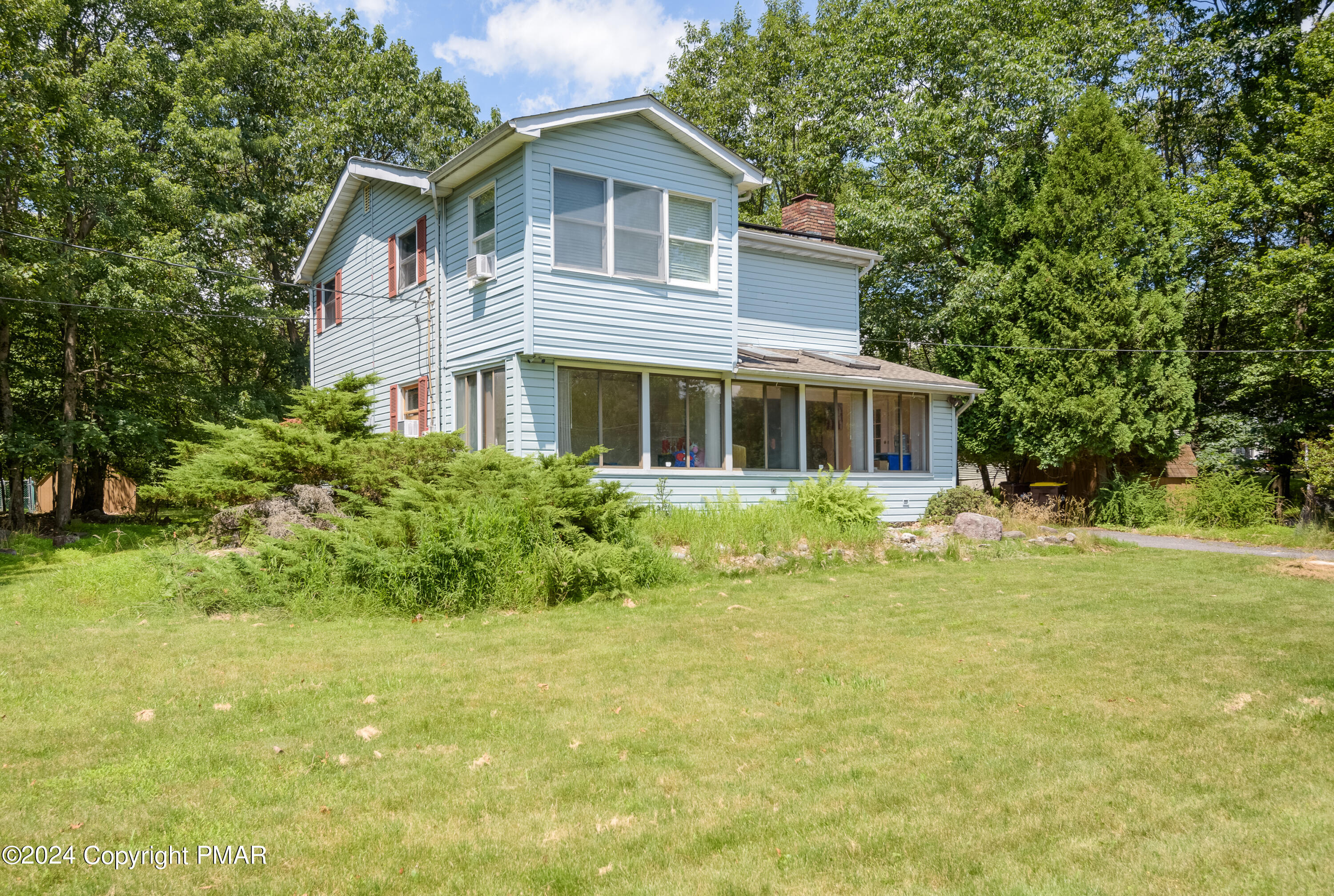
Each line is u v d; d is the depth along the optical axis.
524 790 3.70
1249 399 23.28
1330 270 18.98
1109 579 10.54
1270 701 5.03
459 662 6.09
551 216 12.86
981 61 23.45
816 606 8.48
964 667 5.91
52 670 5.84
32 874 2.92
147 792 3.67
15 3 15.48
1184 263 20.62
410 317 16.36
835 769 3.94
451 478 10.25
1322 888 2.80
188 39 23.92
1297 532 16.53
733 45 33.62
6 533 15.70
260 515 10.16
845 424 16.94
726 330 14.73
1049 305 20.25
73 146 17.70
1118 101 24.02
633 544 10.13
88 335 19.23
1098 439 19.39
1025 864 2.98
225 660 6.16
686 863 3.01
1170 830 3.26
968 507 17.16
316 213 25.44
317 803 3.57
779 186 31.97
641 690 5.35
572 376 13.45
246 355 24.83
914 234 23.00
